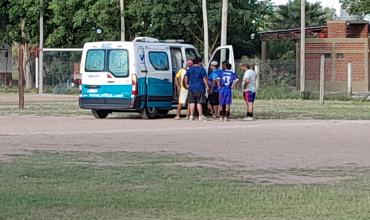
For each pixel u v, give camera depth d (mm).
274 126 23297
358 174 12828
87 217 9000
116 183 11633
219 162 14320
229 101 25922
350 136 19906
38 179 11961
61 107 33625
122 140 18484
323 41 54438
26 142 17812
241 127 22812
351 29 56500
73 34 56719
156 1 51969
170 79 27078
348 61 54250
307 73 54219
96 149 16406
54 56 52625
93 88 26391
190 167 13578
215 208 9609
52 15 56562
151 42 26688
